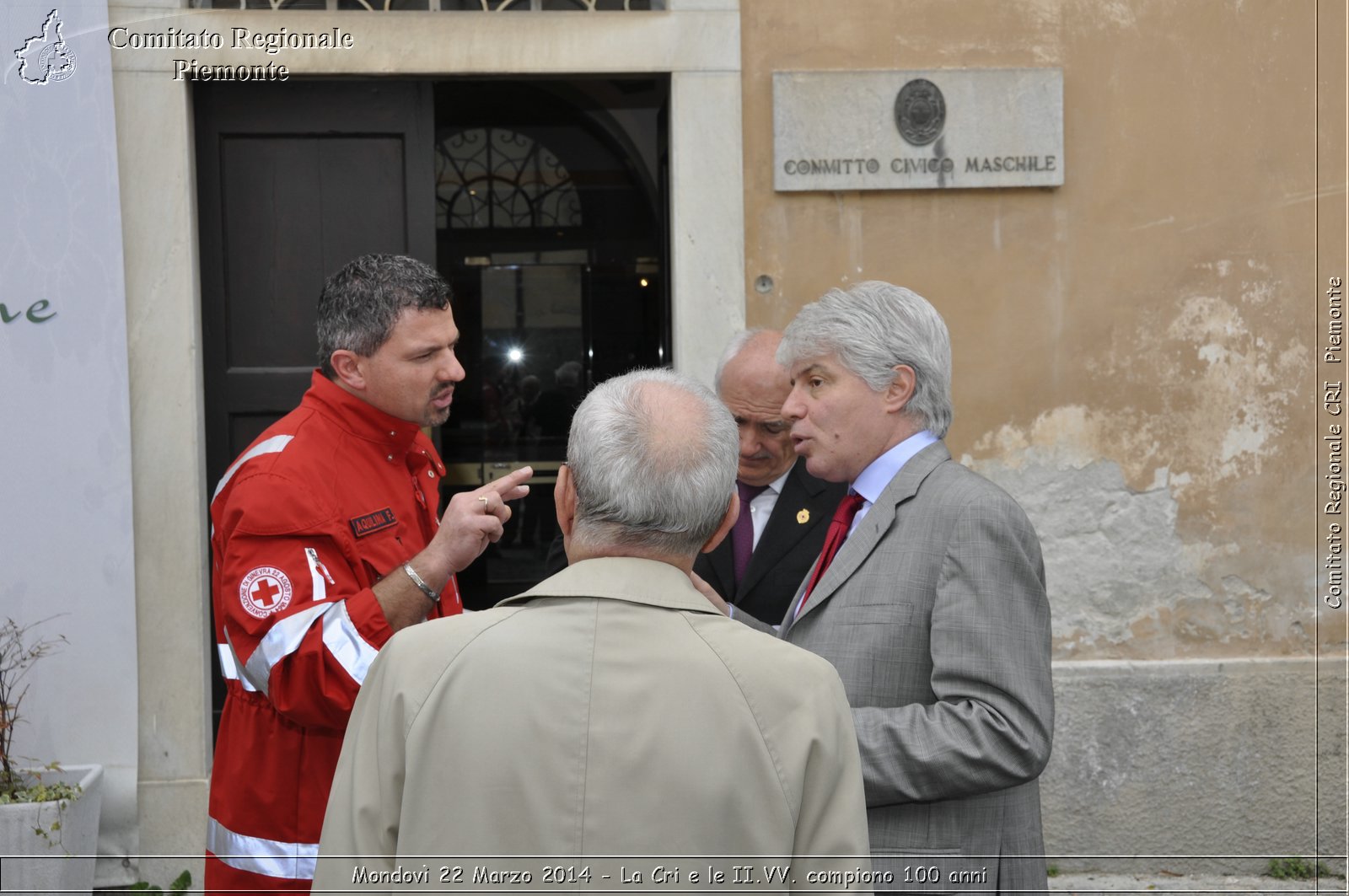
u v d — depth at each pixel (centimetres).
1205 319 396
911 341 205
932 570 192
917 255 389
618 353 471
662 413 149
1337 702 395
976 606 186
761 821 135
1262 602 398
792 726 139
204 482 375
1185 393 396
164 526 364
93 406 358
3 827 314
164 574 364
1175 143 394
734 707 138
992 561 188
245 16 367
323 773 225
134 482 364
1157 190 394
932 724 182
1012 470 393
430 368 234
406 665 143
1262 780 394
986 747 180
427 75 378
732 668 141
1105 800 392
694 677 139
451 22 374
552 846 133
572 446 152
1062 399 393
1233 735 393
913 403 206
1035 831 199
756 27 383
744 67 384
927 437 208
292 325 385
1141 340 395
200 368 373
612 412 149
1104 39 391
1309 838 394
